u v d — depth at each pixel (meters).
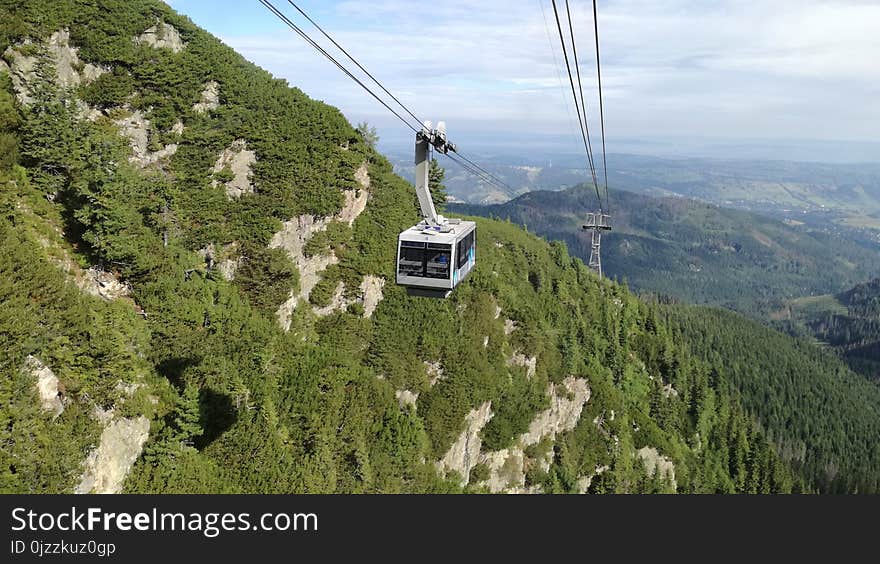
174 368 55.75
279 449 57.91
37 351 40.88
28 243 48.53
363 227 91.19
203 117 83.50
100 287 56.25
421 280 33.84
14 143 56.19
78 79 76.31
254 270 73.25
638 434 134.88
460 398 85.75
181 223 70.94
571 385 119.94
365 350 81.50
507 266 152.38
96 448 42.09
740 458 179.75
